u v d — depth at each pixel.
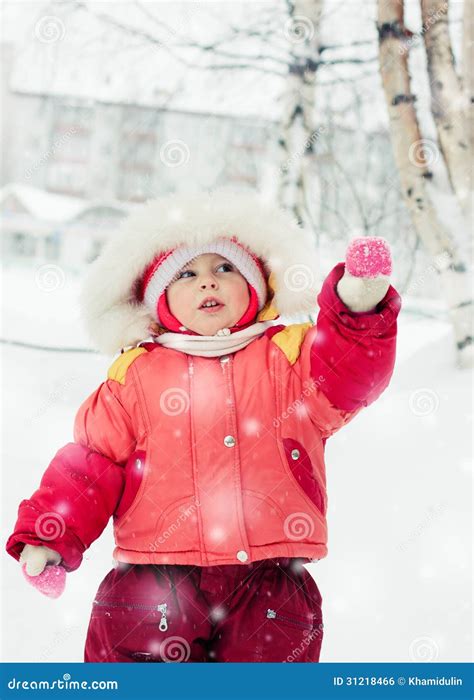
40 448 4.48
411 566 3.25
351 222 8.41
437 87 5.69
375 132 8.70
